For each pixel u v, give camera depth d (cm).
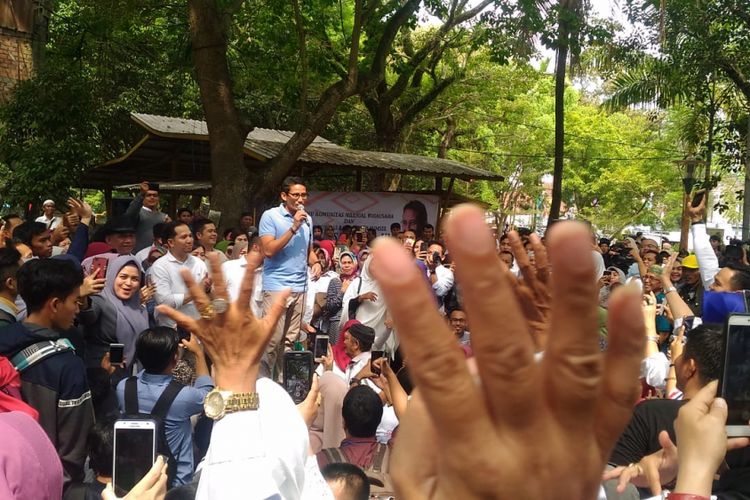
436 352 69
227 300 173
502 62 1599
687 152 2259
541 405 71
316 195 1742
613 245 1628
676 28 1734
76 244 661
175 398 405
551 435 72
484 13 1591
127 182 2094
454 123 3091
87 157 1688
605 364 81
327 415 479
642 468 239
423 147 3209
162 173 2027
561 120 1916
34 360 358
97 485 353
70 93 1656
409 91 2452
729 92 1947
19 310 504
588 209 4538
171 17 1934
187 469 410
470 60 2592
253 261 173
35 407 354
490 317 67
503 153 3922
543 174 4512
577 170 4488
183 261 650
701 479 145
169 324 630
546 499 72
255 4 1697
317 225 1747
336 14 2123
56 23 2070
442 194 1919
